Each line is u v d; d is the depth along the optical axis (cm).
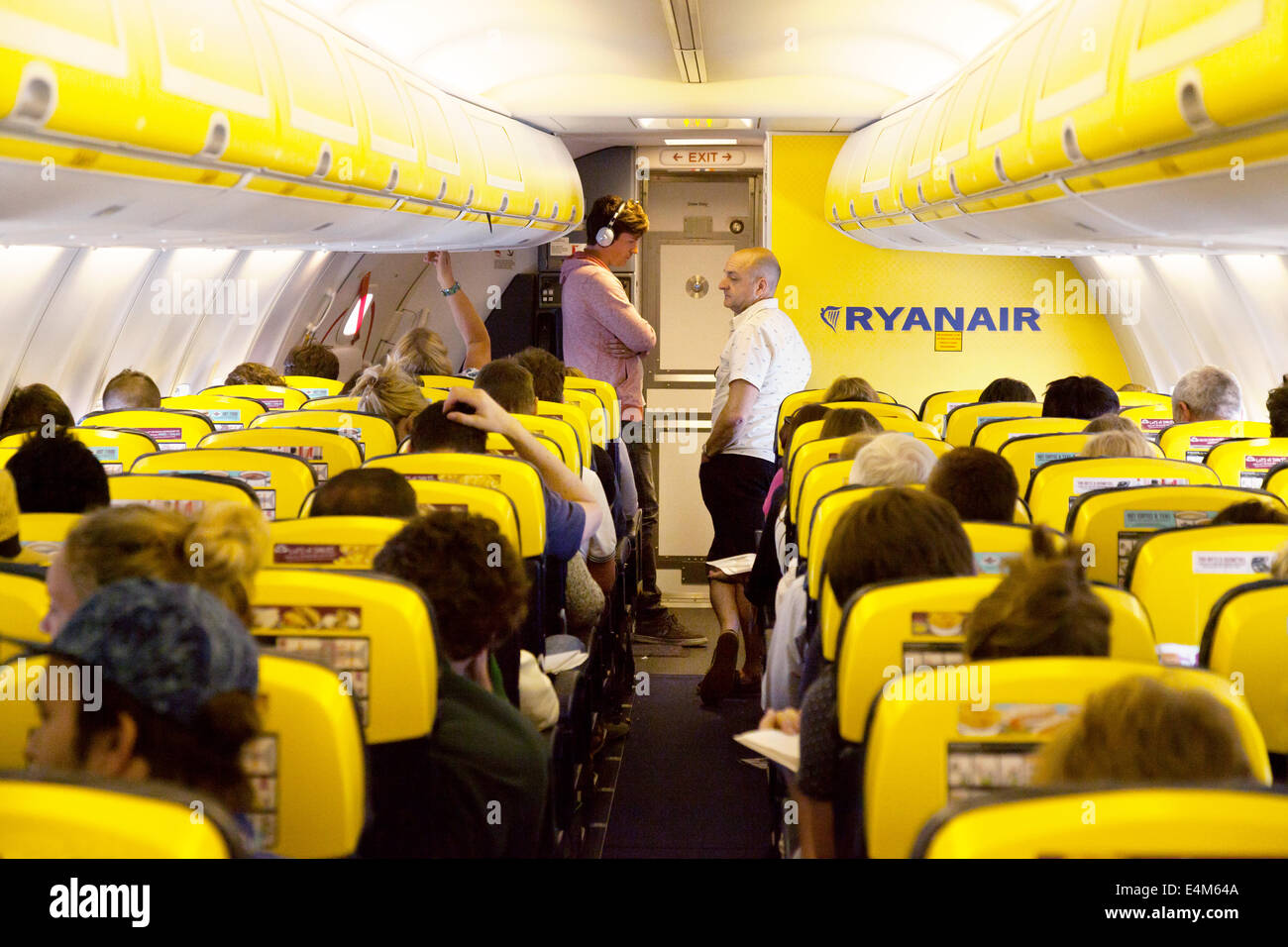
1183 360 1096
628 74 1056
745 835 478
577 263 999
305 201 573
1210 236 566
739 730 621
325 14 609
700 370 1413
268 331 1177
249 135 457
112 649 149
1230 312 908
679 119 1126
